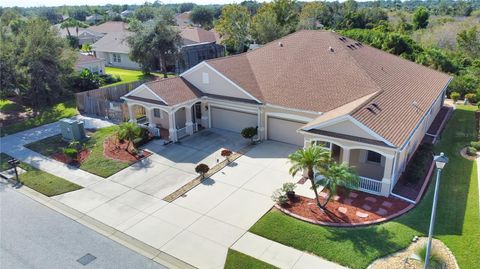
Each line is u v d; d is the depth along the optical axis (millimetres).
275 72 29312
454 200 18688
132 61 58062
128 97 29219
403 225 16688
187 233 16938
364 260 14570
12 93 38188
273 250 15539
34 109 38125
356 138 19188
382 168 20734
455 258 14461
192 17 113500
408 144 20844
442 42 62281
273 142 27125
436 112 31891
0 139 30094
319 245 15609
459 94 37906
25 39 35750
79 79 43500
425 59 46656
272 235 16453
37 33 36156
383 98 23016
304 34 33312
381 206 18297
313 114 24344
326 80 26516
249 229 17016
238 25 69125
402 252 14961
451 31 64125
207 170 21844
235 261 14969
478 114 32625
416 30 78562
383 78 26688
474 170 21875
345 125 19562
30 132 31594
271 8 74875
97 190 21094
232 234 16734
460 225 16547
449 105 36219
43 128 32500
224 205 19109
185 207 19047
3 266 15148
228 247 15875
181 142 27547
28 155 26562
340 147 21797
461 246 15086
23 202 20141
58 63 37969
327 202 17781
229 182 21453
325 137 20016
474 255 14516
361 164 21422
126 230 17328
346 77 26141
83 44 81688
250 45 69750
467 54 52531
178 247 16016
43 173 23516
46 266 15117
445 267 13781
